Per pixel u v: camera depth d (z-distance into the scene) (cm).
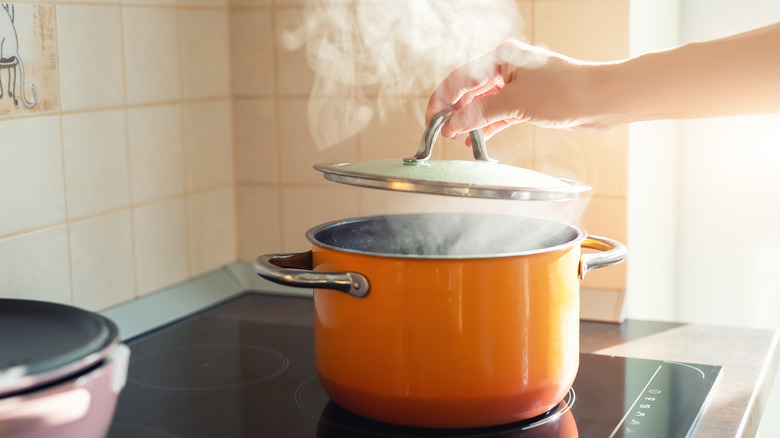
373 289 60
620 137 100
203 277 113
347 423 67
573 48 100
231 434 65
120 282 99
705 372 79
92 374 46
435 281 58
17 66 83
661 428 65
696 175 139
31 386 43
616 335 95
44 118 86
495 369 60
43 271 88
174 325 99
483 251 81
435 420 61
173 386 77
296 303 109
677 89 73
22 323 57
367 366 61
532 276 60
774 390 136
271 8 114
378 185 61
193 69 110
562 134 102
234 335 94
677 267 144
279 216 120
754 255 138
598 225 103
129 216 100
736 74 70
